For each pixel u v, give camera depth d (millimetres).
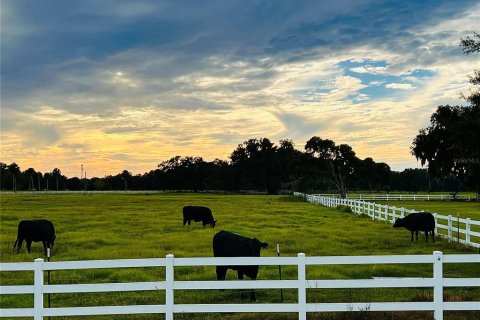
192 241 22984
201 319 10781
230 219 34719
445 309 9859
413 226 24047
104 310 9867
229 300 12484
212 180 136500
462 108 18922
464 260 9797
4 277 15586
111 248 21094
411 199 74188
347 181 90312
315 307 9859
